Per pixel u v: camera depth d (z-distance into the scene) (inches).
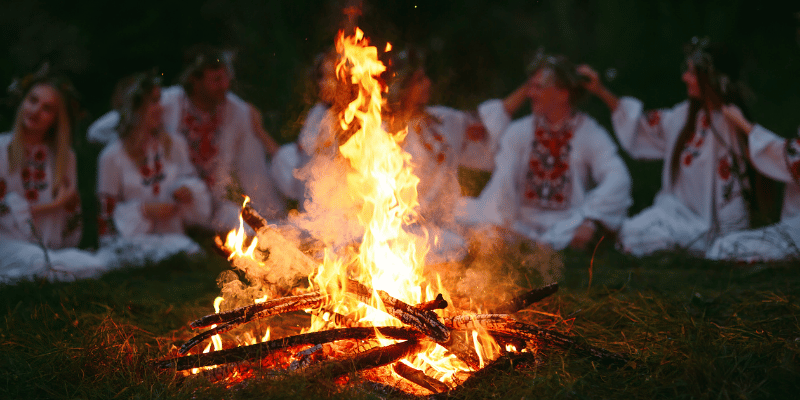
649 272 173.8
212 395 93.1
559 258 188.7
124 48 494.0
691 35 454.3
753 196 210.2
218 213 233.5
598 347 108.4
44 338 120.6
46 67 210.4
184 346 103.8
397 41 226.2
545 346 105.6
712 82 207.8
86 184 338.0
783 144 198.5
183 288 166.1
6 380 102.3
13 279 163.8
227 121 239.9
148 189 225.9
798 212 202.2
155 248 212.1
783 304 129.5
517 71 420.8
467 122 228.2
